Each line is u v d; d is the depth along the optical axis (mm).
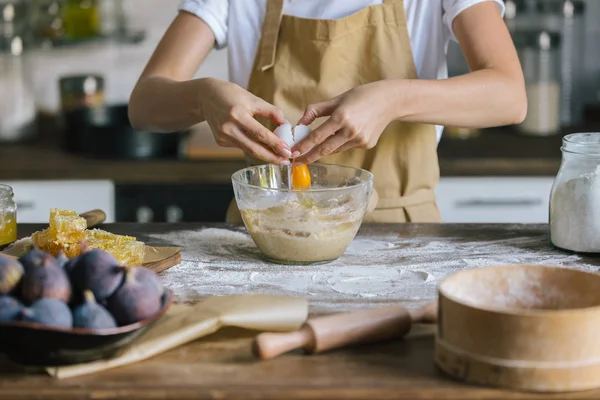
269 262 1505
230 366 1074
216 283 1387
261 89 1933
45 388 1015
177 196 2840
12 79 3145
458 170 2791
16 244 1516
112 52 3418
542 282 1136
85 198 2826
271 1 1905
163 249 1503
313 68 1894
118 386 1020
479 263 1488
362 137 1523
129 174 2816
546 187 2812
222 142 1583
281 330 1149
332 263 1496
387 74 1885
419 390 1009
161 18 3385
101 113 3061
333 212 1452
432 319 1186
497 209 2826
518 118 1727
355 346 1134
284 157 1516
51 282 1035
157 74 1846
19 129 3162
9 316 1004
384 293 1336
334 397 1006
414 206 1907
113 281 1055
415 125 1875
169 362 1087
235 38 1953
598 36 3439
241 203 1499
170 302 1104
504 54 1748
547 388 1000
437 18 1883
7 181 2807
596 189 1503
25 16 3332
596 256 1522
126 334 1050
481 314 1007
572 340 993
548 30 3238
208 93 1588
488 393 1006
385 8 1867
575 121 3318
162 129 1819
